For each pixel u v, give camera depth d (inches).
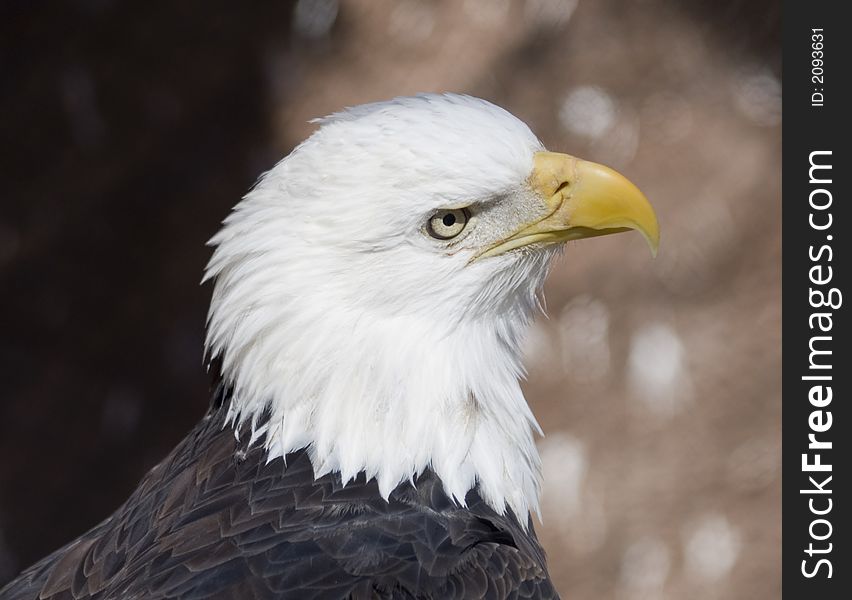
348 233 253.4
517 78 515.2
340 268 255.6
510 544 255.8
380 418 259.0
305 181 254.8
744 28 518.9
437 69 516.1
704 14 518.6
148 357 527.8
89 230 525.0
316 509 249.1
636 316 514.9
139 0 521.0
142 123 522.9
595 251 511.5
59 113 522.0
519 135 268.7
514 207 267.4
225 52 522.0
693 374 515.8
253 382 261.9
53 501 526.9
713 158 514.3
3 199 523.2
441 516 254.8
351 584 228.7
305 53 521.3
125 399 528.4
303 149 258.4
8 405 525.7
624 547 523.2
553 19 515.2
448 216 259.8
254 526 242.8
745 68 519.5
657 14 517.7
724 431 518.6
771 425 519.5
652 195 514.9
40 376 527.5
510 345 283.9
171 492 262.5
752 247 514.3
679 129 514.9
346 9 518.9
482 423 271.0
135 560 243.6
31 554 524.7
